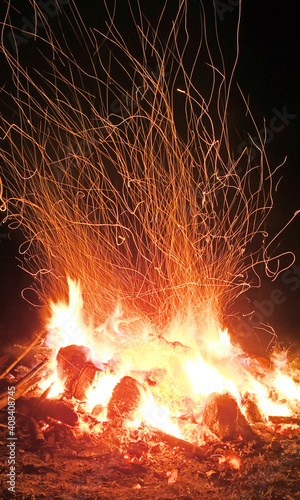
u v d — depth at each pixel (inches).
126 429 159.6
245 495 129.3
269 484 134.3
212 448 152.5
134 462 144.4
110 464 144.8
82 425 164.1
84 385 173.2
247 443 154.3
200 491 132.0
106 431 159.9
